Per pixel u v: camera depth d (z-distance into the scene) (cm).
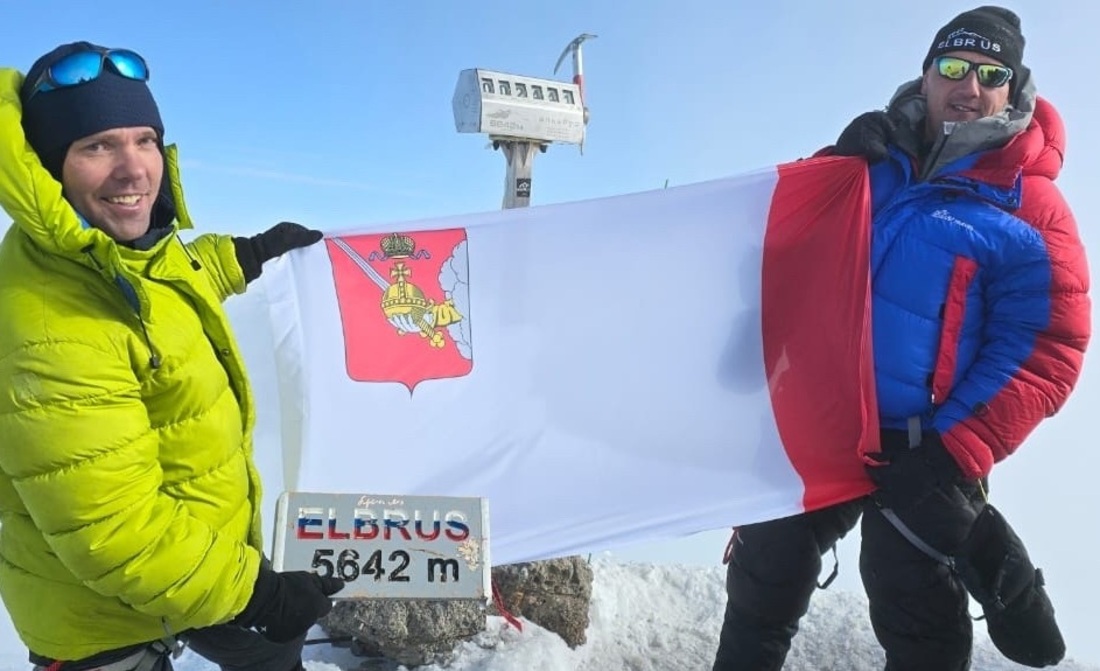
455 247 289
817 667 381
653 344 297
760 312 298
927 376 265
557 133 390
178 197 189
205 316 182
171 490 174
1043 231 250
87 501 151
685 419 296
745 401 297
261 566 178
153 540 158
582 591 381
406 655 347
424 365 282
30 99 161
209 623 171
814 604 426
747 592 299
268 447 269
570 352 293
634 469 291
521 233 294
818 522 295
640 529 286
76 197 164
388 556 196
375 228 283
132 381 160
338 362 276
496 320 290
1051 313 248
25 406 150
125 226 169
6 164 148
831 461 286
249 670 212
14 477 153
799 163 291
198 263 193
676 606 430
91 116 160
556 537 281
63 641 176
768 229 297
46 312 154
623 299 297
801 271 293
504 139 385
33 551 171
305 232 254
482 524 205
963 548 258
